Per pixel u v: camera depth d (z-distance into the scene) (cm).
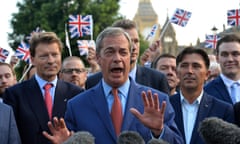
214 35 1469
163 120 416
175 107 583
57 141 381
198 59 570
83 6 4403
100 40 425
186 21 1351
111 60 417
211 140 243
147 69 665
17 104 591
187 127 573
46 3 4453
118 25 646
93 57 935
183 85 576
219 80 678
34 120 582
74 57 841
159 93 453
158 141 282
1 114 489
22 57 1281
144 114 385
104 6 4450
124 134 296
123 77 427
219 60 687
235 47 669
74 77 819
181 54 580
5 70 779
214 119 248
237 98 665
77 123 438
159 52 1078
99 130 428
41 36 617
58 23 4331
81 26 1412
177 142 402
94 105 440
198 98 577
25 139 578
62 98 612
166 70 830
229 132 239
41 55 608
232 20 1215
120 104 439
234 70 668
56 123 386
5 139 483
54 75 616
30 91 604
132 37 636
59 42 625
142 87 457
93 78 651
